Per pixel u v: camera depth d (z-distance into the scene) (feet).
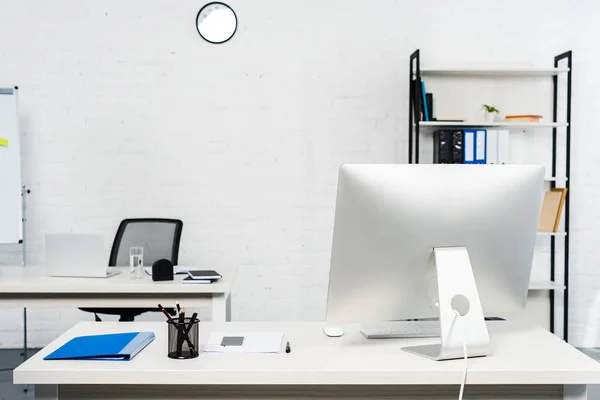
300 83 14.05
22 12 13.78
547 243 14.24
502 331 6.63
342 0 14.02
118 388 5.43
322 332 6.44
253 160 14.08
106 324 6.73
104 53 13.91
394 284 5.73
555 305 14.30
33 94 13.84
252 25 13.98
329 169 14.12
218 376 5.08
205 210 14.11
